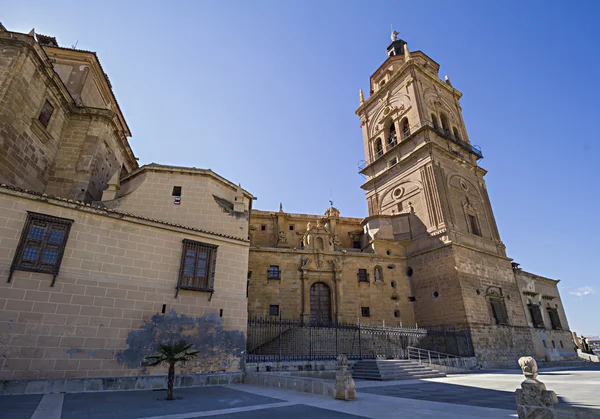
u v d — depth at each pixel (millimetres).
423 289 33656
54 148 21469
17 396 11062
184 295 16297
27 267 12930
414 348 25297
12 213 13227
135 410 9180
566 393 10844
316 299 32875
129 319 14539
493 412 8305
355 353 25734
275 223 44125
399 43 53031
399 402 10266
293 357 20156
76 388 12539
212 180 21141
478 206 39312
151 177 20328
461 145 41750
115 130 25016
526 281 39531
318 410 9000
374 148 46906
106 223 15188
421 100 41344
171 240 16797
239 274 18469
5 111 17062
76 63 25656
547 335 37906
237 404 10172
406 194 38969
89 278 14109
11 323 12156
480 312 30562
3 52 18000
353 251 38438
